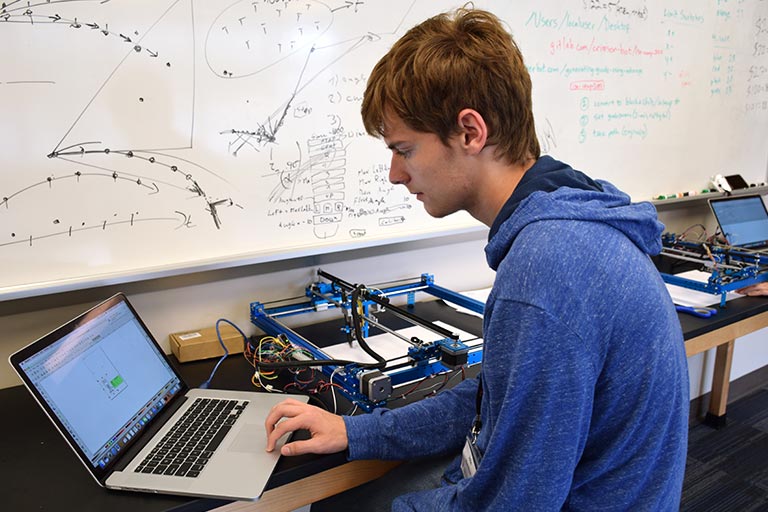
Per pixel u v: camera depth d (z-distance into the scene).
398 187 1.67
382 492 1.79
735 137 2.54
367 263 1.71
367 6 1.49
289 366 1.14
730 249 2.00
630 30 2.03
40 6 1.10
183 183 1.32
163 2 1.22
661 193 2.34
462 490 0.68
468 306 1.55
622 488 0.63
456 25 0.69
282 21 1.37
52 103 1.14
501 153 0.69
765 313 1.76
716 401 2.35
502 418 0.60
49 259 1.20
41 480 0.89
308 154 1.49
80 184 1.20
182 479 0.85
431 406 0.93
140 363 1.04
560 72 1.90
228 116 1.35
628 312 0.58
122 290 1.34
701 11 2.22
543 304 0.56
